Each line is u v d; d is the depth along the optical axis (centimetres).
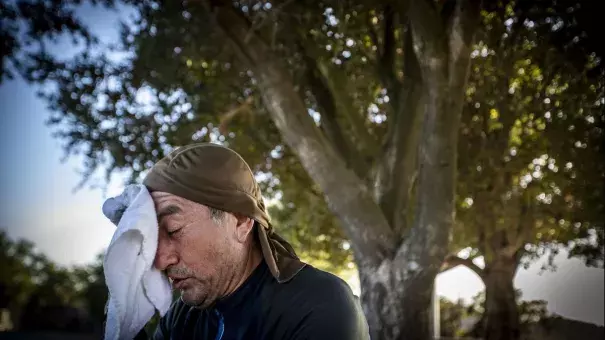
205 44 660
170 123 786
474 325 1455
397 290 597
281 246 150
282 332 136
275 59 632
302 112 632
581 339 991
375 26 724
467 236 1084
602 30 514
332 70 706
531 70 681
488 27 592
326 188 630
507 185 894
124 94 785
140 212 129
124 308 132
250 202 138
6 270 3091
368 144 708
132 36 756
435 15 541
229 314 142
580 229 977
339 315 135
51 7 665
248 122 820
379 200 664
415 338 588
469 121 736
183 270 135
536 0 531
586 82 590
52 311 2472
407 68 672
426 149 577
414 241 590
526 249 1166
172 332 161
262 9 592
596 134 639
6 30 673
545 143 738
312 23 599
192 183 133
